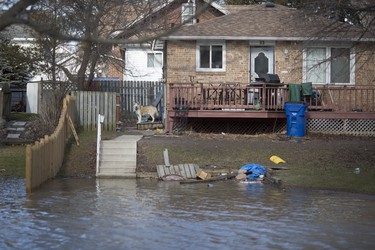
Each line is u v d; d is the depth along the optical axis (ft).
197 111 76.07
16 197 48.47
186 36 80.38
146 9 75.20
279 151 66.18
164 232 35.78
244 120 79.77
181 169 61.57
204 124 79.92
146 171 63.05
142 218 40.04
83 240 33.60
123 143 66.59
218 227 37.27
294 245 32.78
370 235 35.24
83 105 80.84
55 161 62.03
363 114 77.00
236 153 66.03
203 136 75.00
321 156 64.49
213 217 40.50
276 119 78.38
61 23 34.58
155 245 32.58
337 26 63.00
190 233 35.53
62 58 101.40
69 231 35.83
